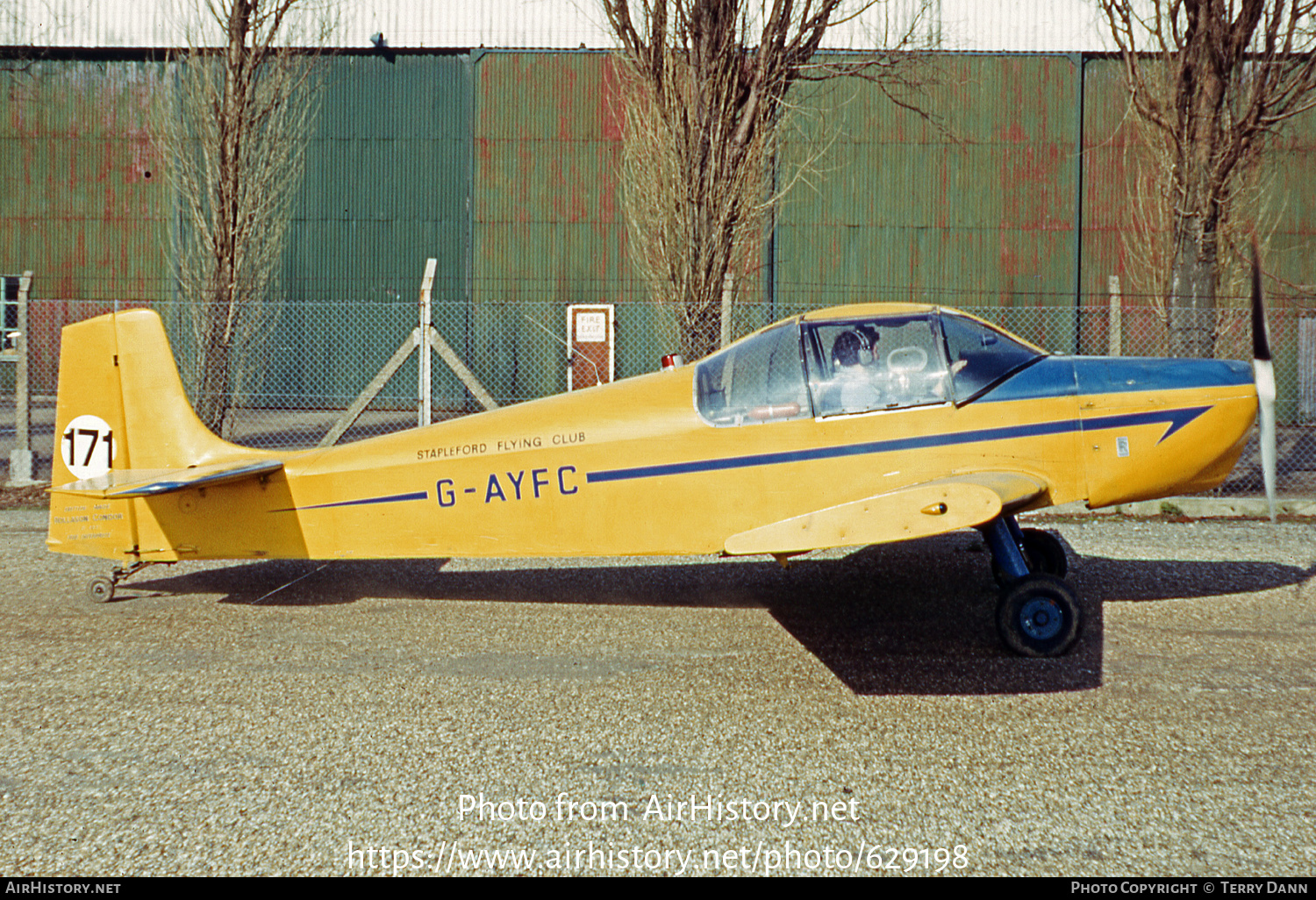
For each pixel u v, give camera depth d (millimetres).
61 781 3115
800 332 4582
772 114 8938
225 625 4957
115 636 4754
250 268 11305
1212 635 4547
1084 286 15711
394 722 3611
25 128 16047
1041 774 3105
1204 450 4516
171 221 15914
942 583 5625
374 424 13922
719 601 5355
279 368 16109
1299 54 8828
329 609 5273
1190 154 8984
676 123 8547
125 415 5281
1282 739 3336
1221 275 9445
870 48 14344
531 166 16078
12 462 8844
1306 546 6492
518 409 4930
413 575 6102
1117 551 6355
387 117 16109
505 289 16156
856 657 4328
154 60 15773
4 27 15719
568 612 5164
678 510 4641
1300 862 2553
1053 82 15562
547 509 4746
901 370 4512
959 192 15734
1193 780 3041
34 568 6219
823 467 4523
